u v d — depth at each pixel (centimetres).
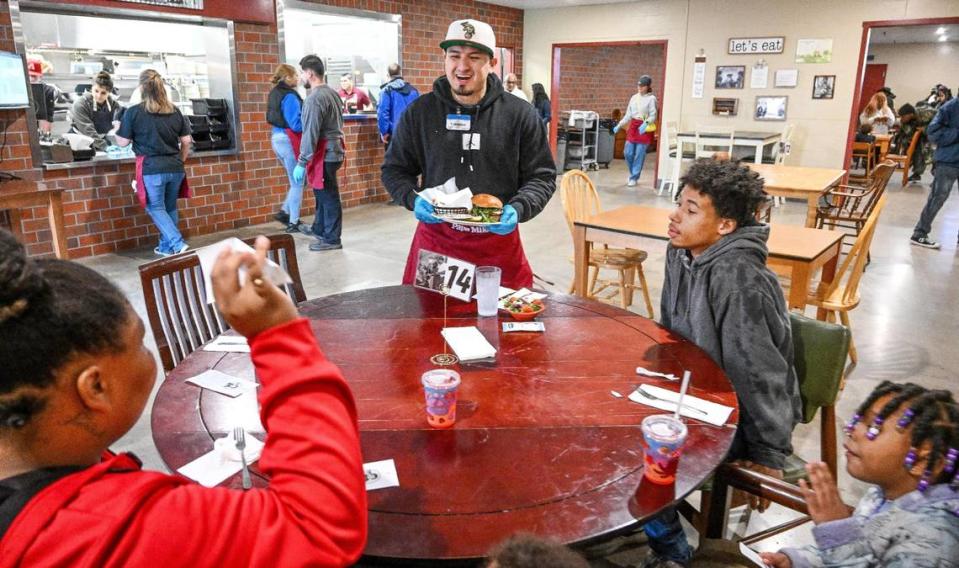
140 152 493
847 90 796
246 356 167
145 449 246
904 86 1661
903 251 554
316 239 580
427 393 130
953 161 537
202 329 214
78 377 57
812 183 496
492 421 135
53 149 482
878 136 1058
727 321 164
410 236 598
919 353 345
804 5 798
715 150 866
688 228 173
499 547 74
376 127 758
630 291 400
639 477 116
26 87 446
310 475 61
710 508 147
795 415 173
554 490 112
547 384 152
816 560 122
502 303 202
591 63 1234
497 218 219
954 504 103
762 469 160
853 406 288
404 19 761
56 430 58
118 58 582
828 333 175
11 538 53
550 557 69
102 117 544
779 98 835
